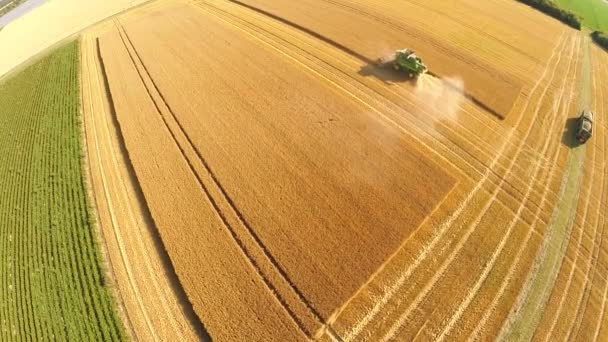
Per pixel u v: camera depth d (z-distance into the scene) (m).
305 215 19.75
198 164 22.61
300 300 16.83
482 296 17.52
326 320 16.23
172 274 18.09
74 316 17.25
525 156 23.72
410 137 24.02
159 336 16.19
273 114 25.36
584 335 16.69
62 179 23.39
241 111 25.75
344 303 16.70
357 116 25.14
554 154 24.16
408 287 17.56
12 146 27.14
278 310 16.56
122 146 24.81
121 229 20.22
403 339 16.06
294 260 18.03
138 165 23.02
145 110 26.89
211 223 19.73
